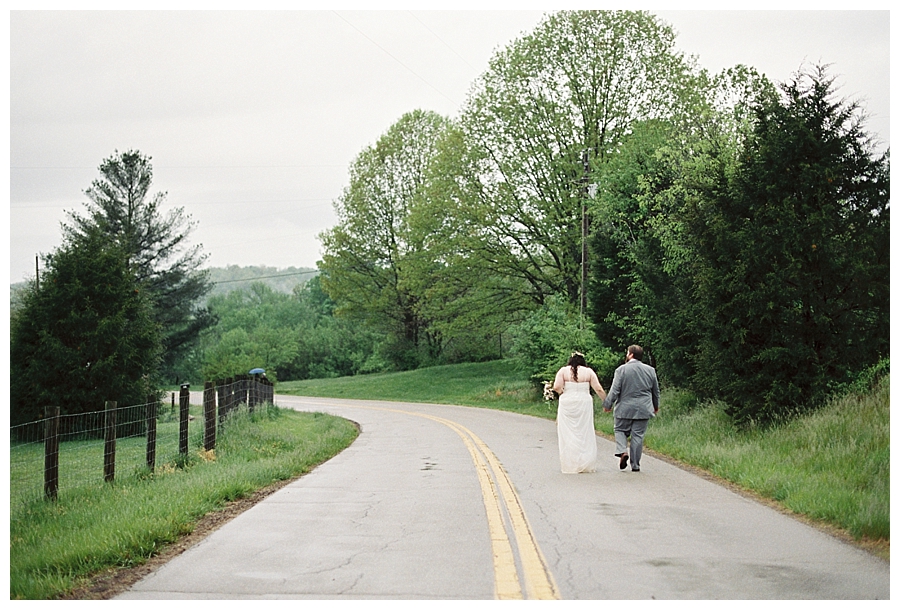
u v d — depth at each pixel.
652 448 17.45
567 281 44.25
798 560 7.48
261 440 19.38
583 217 34.75
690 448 15.79
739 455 13.65
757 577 6.91
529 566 7.31
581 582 6.78
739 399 16.97
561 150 40.41
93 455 18.05
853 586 6.64
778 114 16.98
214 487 11.62
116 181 57.53
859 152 16.67
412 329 71.38
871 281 15.93
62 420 26.05
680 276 24.12
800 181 16.42
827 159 16.50
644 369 13.79
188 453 16.39
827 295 16.38
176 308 59.03
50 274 27.39
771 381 16.62
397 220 64.12
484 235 45.34
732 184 17.44
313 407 47.00
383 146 63.81
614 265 30.72
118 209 56.94
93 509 10.12
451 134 45.81
